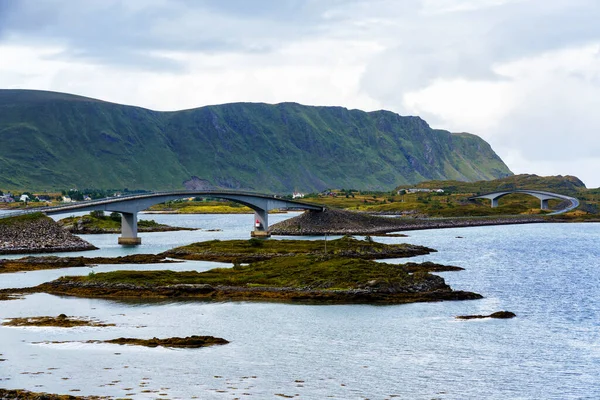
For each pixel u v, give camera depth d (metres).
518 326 108.06
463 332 103.94
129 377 80.94
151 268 171.12
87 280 138.88
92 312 116.25
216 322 109.56
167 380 80.06
